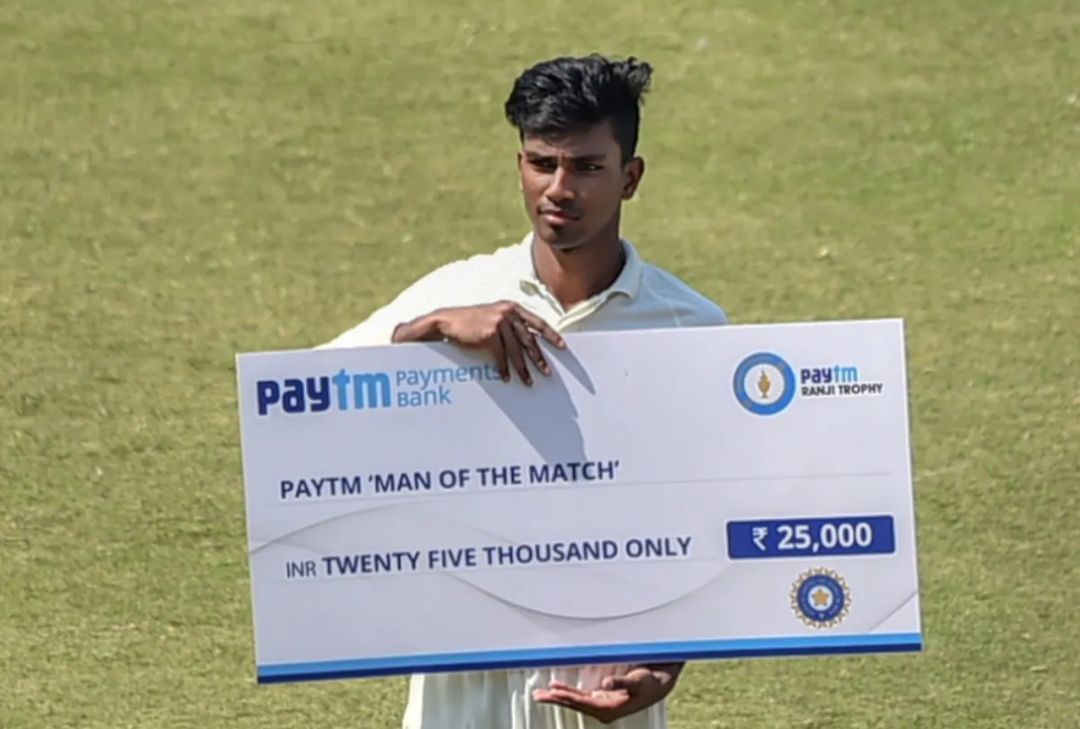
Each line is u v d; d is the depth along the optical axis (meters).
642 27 47.06
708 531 13.58
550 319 13.96
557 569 13.62
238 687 23.33
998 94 44.00
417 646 13.69
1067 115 42.97
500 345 13.34
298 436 13.52
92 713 22.70
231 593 25.66
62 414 30.72
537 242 13.99
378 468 13.54
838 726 22.44
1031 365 32.59
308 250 37.03
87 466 29.16
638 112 13.74
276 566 13.60
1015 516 27.84
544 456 13.54
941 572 26.31
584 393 13.48
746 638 13.66
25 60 45.19
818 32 46.91
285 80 44.31
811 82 44.50
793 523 13.55
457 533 13.61
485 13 47.69
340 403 13.48
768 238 37.59
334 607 13.64
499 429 13.52
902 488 13.51
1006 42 46.47
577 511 13.59
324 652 13.66
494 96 43.56
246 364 13.45
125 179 39.78
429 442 13.52
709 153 41.25
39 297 34.84
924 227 38.03
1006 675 23.73
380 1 48.50
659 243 37.31
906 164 40.88
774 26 47.19
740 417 13.49
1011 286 35.59
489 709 14.06
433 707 14.20
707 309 14.28
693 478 13.54
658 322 14.11
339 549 13.60
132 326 33.88
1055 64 45.38
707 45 46.12
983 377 32.16
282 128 42.16
